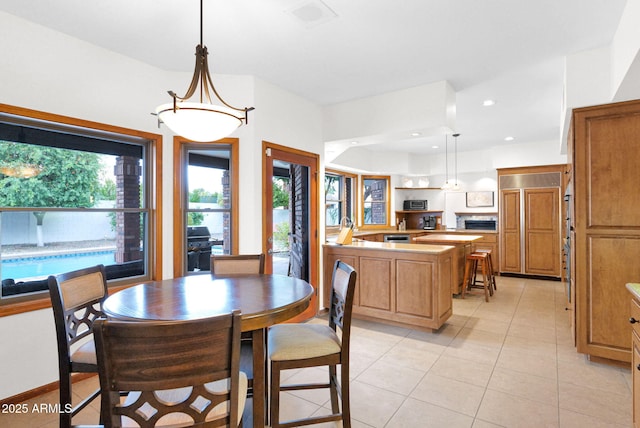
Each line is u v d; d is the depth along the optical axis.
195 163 3.31
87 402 1.82
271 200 3.51
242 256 2.64
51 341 2.40
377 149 6.96
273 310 1.55
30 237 2.44
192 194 3.30
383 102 3.79
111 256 2.88
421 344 3.23
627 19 2.14
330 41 2.64
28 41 2.30
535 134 5.68
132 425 1.17
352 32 2.51
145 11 2.21
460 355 2.98
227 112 1.77
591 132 2.78
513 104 4.15
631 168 2.63
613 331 2.71
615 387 2.40
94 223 2.78
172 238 3.16
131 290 1.95
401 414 2.10
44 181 2.50
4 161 2.31
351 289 1.76
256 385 1.53
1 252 2.31
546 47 2.73
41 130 2.48
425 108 3.52
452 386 2.44
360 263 3.96
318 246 4.18
